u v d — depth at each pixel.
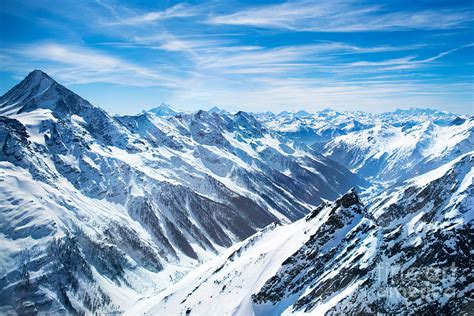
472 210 137.00
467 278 109.00
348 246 142.75
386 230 139.88
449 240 122.81
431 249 122.50
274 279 150.62
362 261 128.88
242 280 166.62
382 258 127.06
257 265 169.12
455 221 132.12
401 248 128.12
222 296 167.50
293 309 133.50
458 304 104.56
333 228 154.50
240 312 147.75
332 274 134.12
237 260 196.00
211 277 198.12
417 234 132.25
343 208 158.00
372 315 111.00
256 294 150.25
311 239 155.62
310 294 133.25
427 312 106.25
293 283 145.62
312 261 148.38
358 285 120.38
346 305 116.50
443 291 108.62
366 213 158.00
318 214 181.38
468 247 118.38
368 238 139.12
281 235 195.75
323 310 120.19
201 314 165.75
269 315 139.25
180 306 189.50
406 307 109.25
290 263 152.25
